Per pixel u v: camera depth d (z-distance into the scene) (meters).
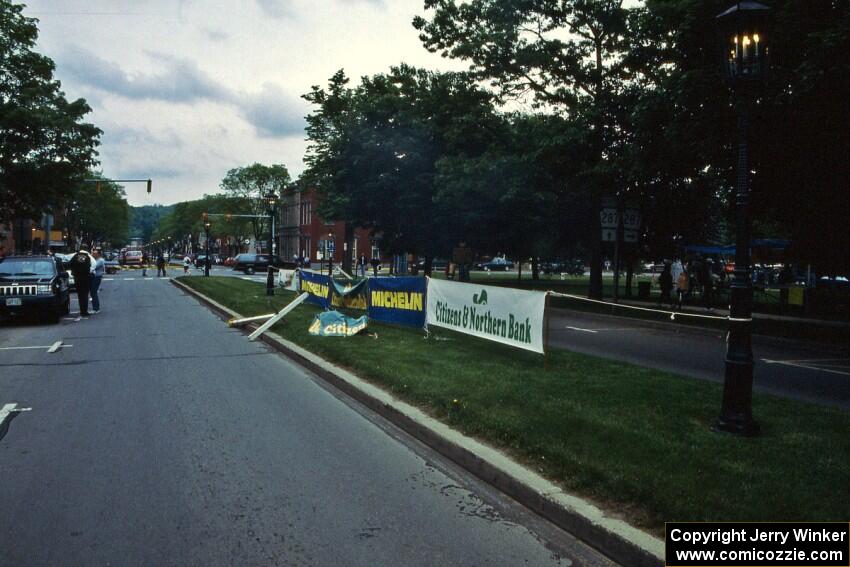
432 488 5.11
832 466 4.89
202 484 5.14
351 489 5.07
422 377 8.33
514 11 23.06
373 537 4.19
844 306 21.70
